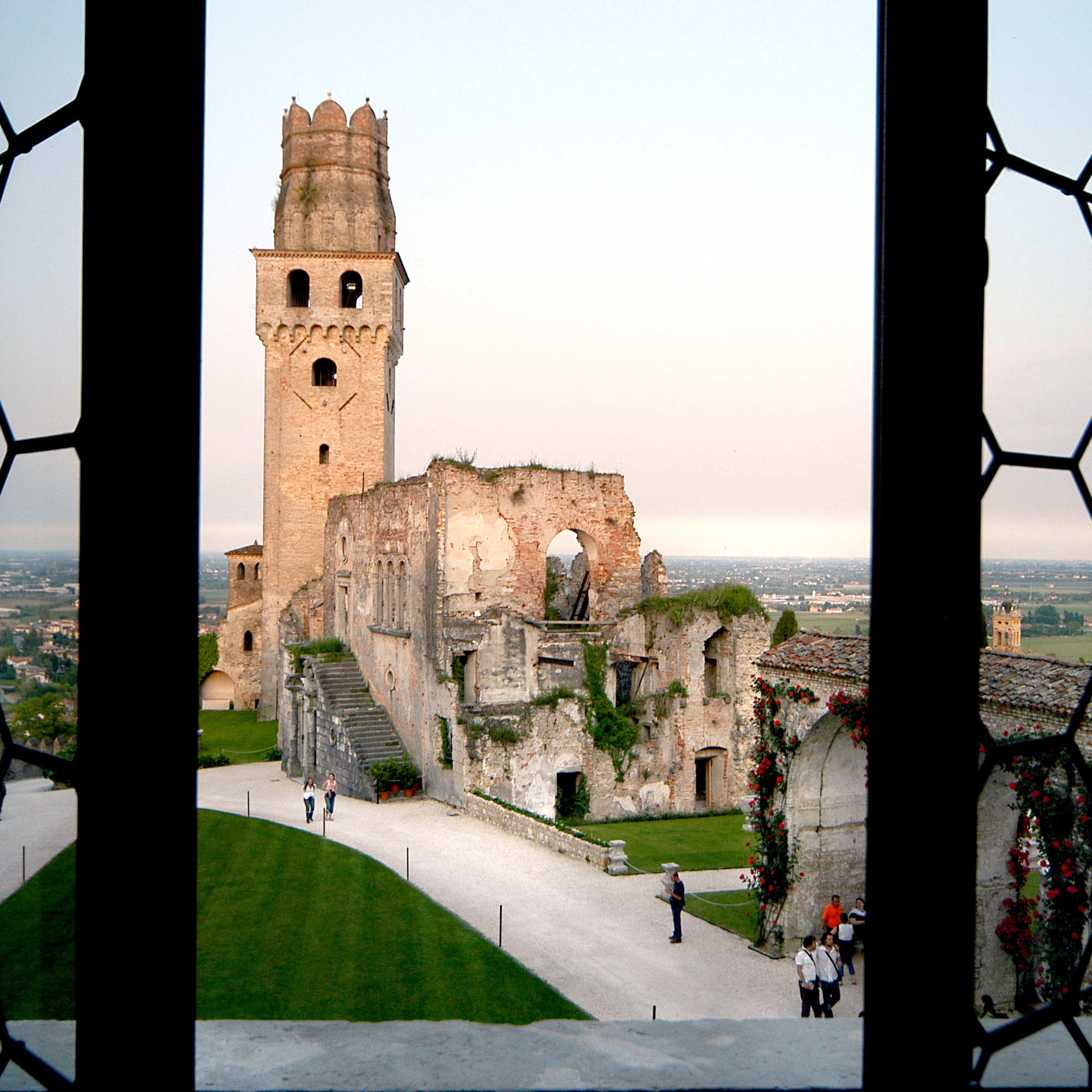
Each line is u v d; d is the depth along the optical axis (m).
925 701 2.54
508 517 40.25
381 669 44.59
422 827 33.81
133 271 2.44
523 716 36.72
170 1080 2.42
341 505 51.97
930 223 2.52
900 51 2.54
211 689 68.75
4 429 2.57
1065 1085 3.00
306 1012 17.20
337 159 61.22
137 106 2.44
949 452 2.54
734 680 39.12
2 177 2.60
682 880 27.52
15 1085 2.52
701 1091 3.68
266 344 60.00
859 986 19.66
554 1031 4.29
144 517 2.43
